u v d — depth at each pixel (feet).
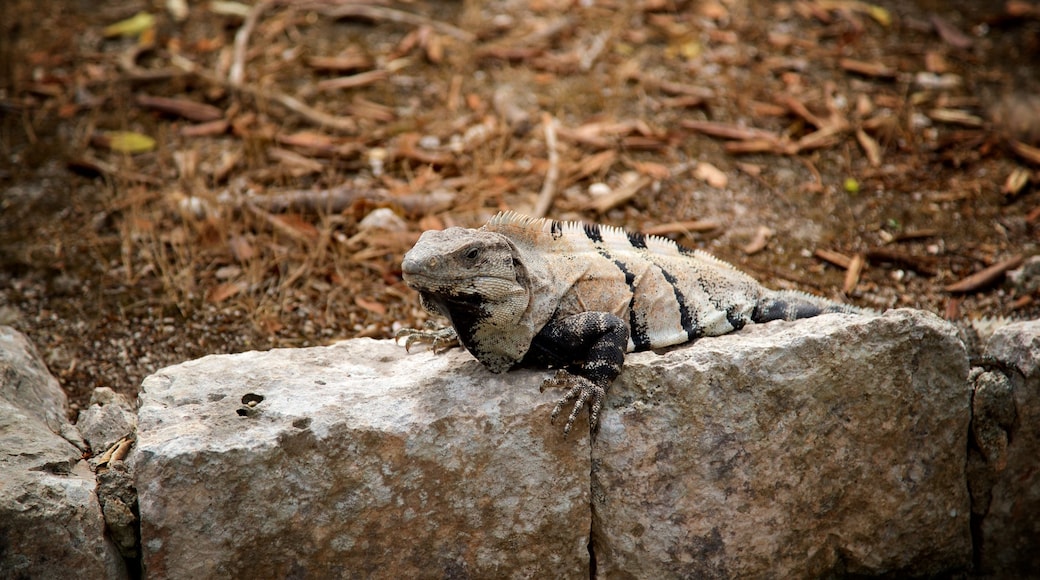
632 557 11.07
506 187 12.57
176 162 12.70
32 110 13.00
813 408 11.07
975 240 12.35
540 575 11.06
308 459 10.91
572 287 11.07
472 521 11.00
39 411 11.35
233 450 10.86
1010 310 12.00
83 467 11.10
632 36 14.83
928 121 13.01
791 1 15.69
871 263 12.25
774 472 11.08
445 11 15.42
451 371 11.12
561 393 11.00
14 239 12.30
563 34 14.78
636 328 11.13
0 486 10.86
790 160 12.80
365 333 11.94
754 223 12.44
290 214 12.34
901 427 11.15
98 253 12.23
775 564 11.14
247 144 12.71
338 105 13.15
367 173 12.66
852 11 15.39
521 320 10.98
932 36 14.83
